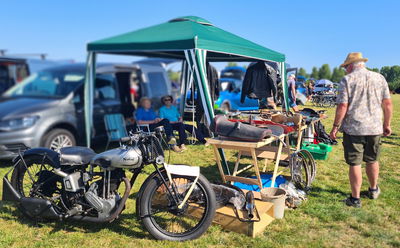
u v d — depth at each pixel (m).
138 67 8.49
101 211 3.06
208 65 7.78
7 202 4.01
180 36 4.98
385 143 7.32
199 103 7.46
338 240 3.07
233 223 3.20
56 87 6.52
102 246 3.00
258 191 4.14
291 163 4.08
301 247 2.94
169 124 6.53
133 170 3.19
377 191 4.02
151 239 3.10
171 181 3.02
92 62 6.06
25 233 3.24
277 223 3.39
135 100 7.95
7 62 6.86
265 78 7.36
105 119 6.84
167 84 9.50
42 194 3.38
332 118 11.53
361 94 3.65
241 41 6.24
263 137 3.56
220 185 3.52
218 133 3.83
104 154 3.07
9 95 6.40
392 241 3.02
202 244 2.98
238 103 13.04
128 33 6.04
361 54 3.75
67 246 2.99
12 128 5.15
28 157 3.46
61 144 5.86
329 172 5.12
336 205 3.81
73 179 3.13
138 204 3.05
